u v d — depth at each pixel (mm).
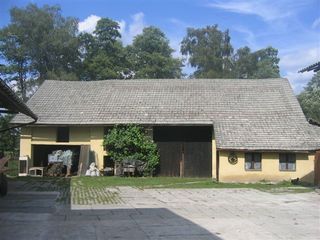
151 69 69188
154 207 16672
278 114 33812
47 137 34844
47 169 33812
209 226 12602
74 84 39031
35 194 20922
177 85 37969
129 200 18938
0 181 19750
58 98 37094
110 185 26047
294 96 35969
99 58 62562
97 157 34219
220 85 37750
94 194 21172
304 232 11805
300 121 32906
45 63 64938
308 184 28047
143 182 28156
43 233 11586
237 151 30109
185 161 33812
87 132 34719
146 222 13266
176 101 35781
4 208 16109
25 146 34594
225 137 30984
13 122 34281
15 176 32531
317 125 32406
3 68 61562
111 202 18172
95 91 37906
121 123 33562
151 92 37188
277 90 36688
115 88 38031
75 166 35031
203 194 21672
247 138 30953
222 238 11031
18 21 63594
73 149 35344
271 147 30000
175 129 34094
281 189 24578
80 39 64750
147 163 33219
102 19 64438
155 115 34125
